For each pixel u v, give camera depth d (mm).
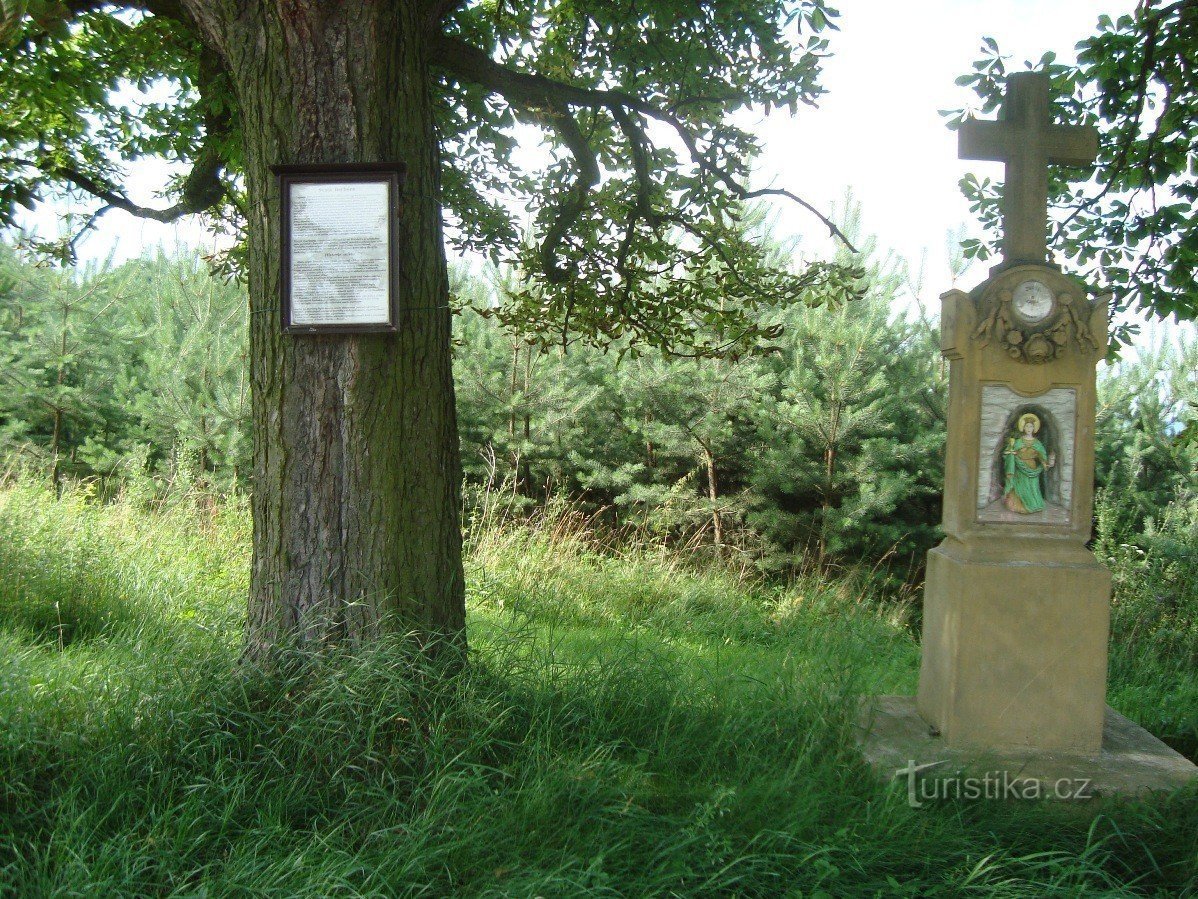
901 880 2918
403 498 3723
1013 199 4031
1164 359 11086
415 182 3785
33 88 5828
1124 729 4117
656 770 3588
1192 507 9383
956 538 4023
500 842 2898
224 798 3061
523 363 11156
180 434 11930
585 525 11195
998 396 3938
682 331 6141
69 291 12812
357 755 3293
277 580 3723
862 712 4234
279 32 3646
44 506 7543
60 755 3240
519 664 4156
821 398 10508
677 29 5633
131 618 5641
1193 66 5871
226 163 5984
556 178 6258
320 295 3623
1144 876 3012
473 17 5863
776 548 10688
